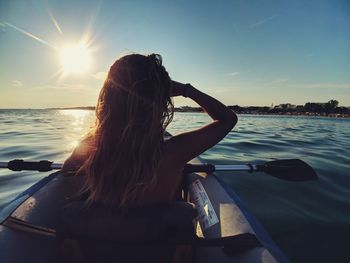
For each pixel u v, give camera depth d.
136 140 1.06
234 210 1.89
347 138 10.67
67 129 14.02
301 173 2.61
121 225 1.11
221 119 1.23
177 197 2.35
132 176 1.07
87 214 1.14
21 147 7.68
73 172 1.22
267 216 3.30
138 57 1.12
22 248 1.32
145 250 1.15
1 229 1.39
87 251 1.16
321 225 3.09
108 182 1.10
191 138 1.15
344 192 4.05
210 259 1.54
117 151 1.08
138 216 1.11
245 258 1.34
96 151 1.11
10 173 4.89
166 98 1.16
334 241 2.78
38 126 16.11
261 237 1.54
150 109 1.08
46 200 1.83
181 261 1.19
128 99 1.07
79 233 1.15
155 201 1.14
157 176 1.11
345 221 3.17
